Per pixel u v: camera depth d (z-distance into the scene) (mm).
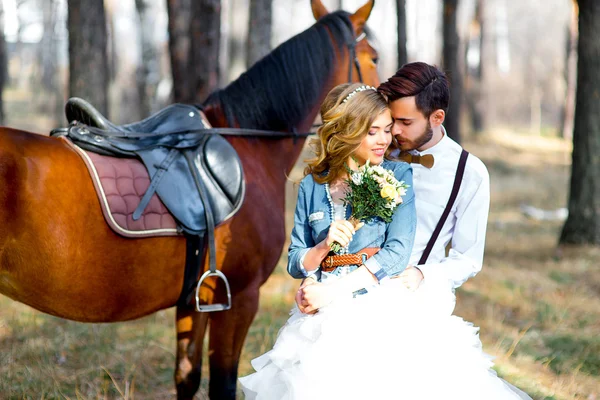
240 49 18594
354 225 2469
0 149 2756
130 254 3074
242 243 3439
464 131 25094
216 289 3414
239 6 18656
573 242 8383
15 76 34625
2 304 5602
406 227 2480
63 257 2871
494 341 5297
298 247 2557
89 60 6945
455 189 2623
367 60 4191
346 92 2492
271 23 9305
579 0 8125
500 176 17906
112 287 3076
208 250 3332
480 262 2627
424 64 2547
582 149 8273
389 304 2426
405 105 2486
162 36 19281
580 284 6980
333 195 2574
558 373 4703
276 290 6395
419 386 2338
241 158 3611
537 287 6820
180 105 3518
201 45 6773
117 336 5090
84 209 2938
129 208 3061
